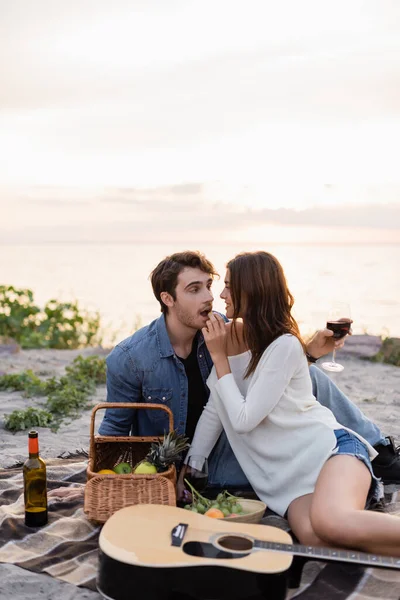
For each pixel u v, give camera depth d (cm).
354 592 300
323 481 332
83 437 562
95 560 327
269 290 358
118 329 1318
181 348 408
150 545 285
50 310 1132
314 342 403
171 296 390
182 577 270
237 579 268
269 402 351
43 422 593
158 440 385
